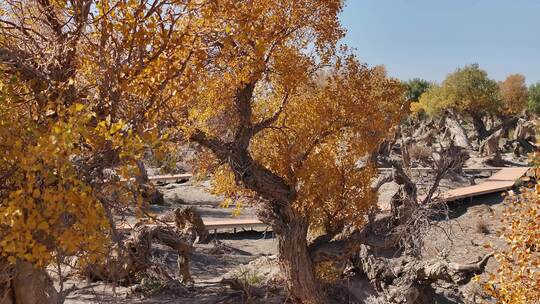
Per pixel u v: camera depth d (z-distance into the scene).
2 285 8.88
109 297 17.02
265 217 18.31
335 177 18.56
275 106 18.62
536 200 9.92
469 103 74.94
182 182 49.06
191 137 15.01
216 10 9.90
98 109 8.80
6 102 7.54
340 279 21.00
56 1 9.16
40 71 9.02
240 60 13.53
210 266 26.05
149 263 18.30
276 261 22.78
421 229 19.84
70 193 6.69
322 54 17.41
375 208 19.86
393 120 19.00
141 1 9.09
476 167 55.88
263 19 14.73
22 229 6.57
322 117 17.97
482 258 22.27
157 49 9.49
